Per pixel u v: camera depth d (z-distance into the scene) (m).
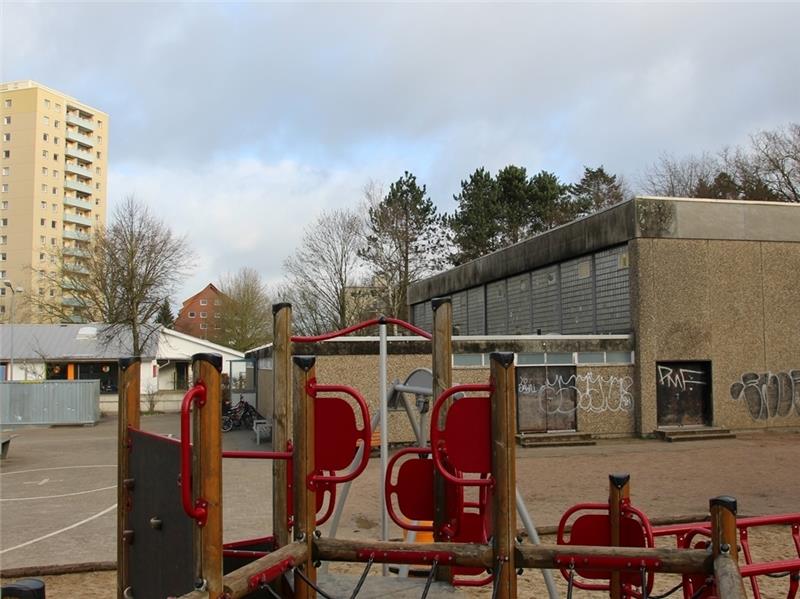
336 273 44.75
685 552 3.35
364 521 9.73
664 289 19.52
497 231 46.47
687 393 19.80
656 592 6.43
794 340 20.30
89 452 20.62
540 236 24.03
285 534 4.09
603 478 13.12
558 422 19.20
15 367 43.19
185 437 2.86
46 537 9.38
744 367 19.91
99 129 104.81
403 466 4.51
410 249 45.81
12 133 93.81
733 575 3.06
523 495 11.52
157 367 45.47
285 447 4.14
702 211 19.81
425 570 5.72
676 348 19.52
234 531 9.30
